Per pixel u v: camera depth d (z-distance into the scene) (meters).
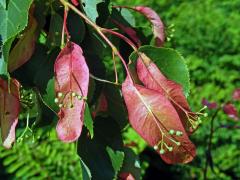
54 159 1.18
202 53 1.65
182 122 0.38
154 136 0.36
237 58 1.61
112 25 0.44
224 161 1.34
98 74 0.40
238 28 1.73
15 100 0.38
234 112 0.93
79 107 0.35
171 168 1.34
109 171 0.40
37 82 0.38
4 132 0.38
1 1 0.37
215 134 1.35
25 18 0.36
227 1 1.85
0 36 0.37
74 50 0.36
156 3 1.84
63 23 0.38
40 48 0.39
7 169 1.23
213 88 1.53
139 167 0.44
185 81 0.38
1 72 0.37
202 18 1.76
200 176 1.29
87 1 0.39
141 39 0.45
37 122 0.39
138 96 0.36
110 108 0.42
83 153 0.40
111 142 0.41
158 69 0.37
